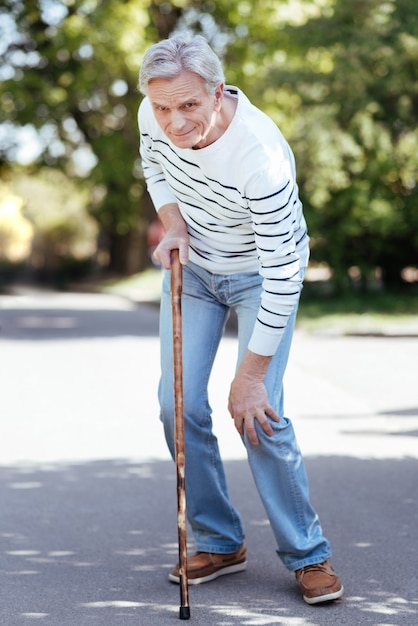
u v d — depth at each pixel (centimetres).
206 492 409
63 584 412
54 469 635
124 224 4069
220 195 367
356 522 505
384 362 1195
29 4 2759
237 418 385
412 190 2147
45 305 2966
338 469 628
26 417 828
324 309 1972
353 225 2109
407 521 508
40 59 2886
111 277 4684
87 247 6316
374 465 639
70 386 1016
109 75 2891
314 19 2089
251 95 2555
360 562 439
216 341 405
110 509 536
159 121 349
